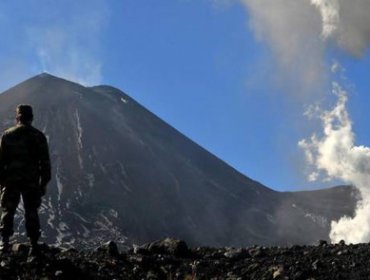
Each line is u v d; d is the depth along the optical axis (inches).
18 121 524.1
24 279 434.6
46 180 517.3
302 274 490.6
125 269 520.4
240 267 543.5
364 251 567.2
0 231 496.4
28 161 509.0
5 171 507.5
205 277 518.6
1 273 436.8
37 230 494.3
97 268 499.5
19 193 504.7
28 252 502.6
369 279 462.3
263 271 519.5
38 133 521.3
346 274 484.1
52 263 472.4
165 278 515.2
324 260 542.3
